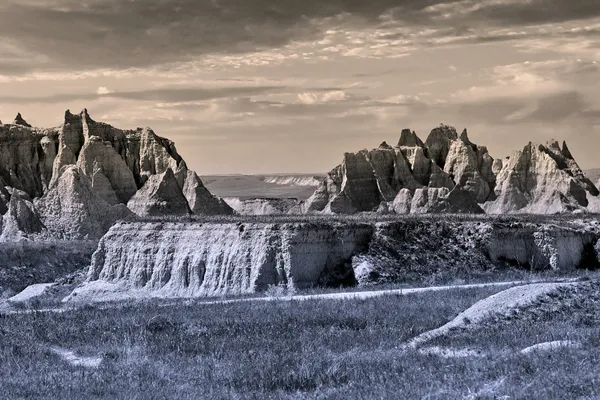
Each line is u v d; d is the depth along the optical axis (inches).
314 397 1641.2
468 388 1568.7
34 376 1889.8
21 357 2092.8
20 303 3309.5
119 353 2095.2
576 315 2185.0
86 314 2662.4
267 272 3405.5
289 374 1800.0
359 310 2501.2
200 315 2532.0
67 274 4200.3
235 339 2203.5
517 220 4116.6
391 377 1711.4
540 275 3555.6
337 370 1798.7
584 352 1754.4
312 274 3447.3
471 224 3934.5
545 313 2203.5
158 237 3695.9
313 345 2084.2
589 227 4244.6
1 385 1804.9
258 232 3489.2
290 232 3469.5
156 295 3496.6
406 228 3806.6
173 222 3764.8
